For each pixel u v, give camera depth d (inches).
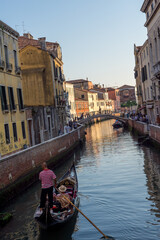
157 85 1294.3
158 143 993.5
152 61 1382.9
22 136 936.9
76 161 983.0
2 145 772.6
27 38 1365.7
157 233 365.1
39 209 416.8
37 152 770.8
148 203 471.8
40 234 398.0
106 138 1673.2
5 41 865.5
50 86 1307.8
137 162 840.3
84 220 430.9
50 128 1280.8
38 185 676.7
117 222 411.2
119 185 598.9
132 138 1521.9
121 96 4867.1
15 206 526.9
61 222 391.5
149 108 1557.6
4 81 837.2
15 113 893.2
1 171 554.9
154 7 1164.5
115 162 879.1
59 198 425.7
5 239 391.2
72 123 1649.9
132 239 356.8
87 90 3599.9
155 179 620.7
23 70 1164.5
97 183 633.0
